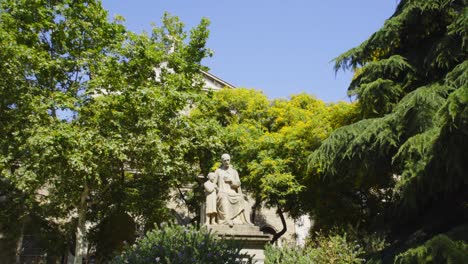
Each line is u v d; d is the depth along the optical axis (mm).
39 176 14438
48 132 13945
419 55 13336
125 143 14922
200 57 17984
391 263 10266
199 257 8250
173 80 16719
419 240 11078
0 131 14852
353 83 14672
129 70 16219
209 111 19250
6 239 18562
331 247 11500
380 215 13430
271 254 10727
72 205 18141
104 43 16344
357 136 12375
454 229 9336
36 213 18375
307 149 17688
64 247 19469
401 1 14062
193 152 18141
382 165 13242
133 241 19328
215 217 11211
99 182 15180
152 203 18172
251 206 22922
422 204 11867
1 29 14039
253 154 18000
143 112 15516
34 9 15328
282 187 17688
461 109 8070
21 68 14375
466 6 12094
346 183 17109
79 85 15742
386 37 13727
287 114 19688
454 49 11836
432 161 9789
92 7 16281
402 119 11289
